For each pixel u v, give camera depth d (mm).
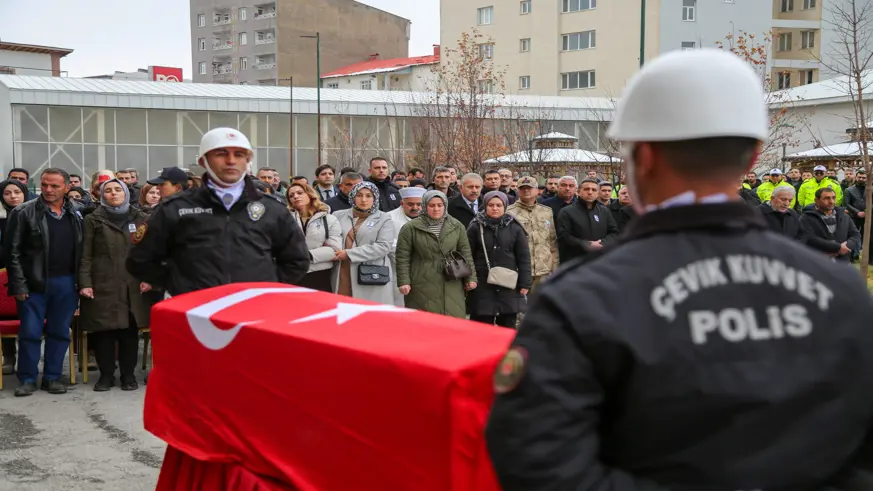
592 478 1217
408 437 1941
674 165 1320
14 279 6422
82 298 6613
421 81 62156
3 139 29453
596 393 1240
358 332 2320
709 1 45188
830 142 31734
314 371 2279
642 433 1241
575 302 1246
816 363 1249
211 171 4098
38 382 7000
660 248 1296
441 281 6855
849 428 1271
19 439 5352
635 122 1338
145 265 4164
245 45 78062
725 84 1292
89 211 7551
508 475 1249
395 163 31359
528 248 7340
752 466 1214
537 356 1243
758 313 1257
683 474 1229
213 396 2766
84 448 5172
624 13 46031
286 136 32219
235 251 4090
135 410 6109
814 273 1314
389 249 6840
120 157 30359
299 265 4367
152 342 3160
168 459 3041
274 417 2455
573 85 48625
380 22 78938
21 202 8000
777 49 50500
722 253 1292
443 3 53469
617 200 9258
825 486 1285
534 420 1223
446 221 6930
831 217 9227
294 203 6809
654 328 1229
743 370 1220
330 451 2219
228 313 2826
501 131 25344
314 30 75312
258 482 2488
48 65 66188
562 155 19750
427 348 2041
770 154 20641
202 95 31062
